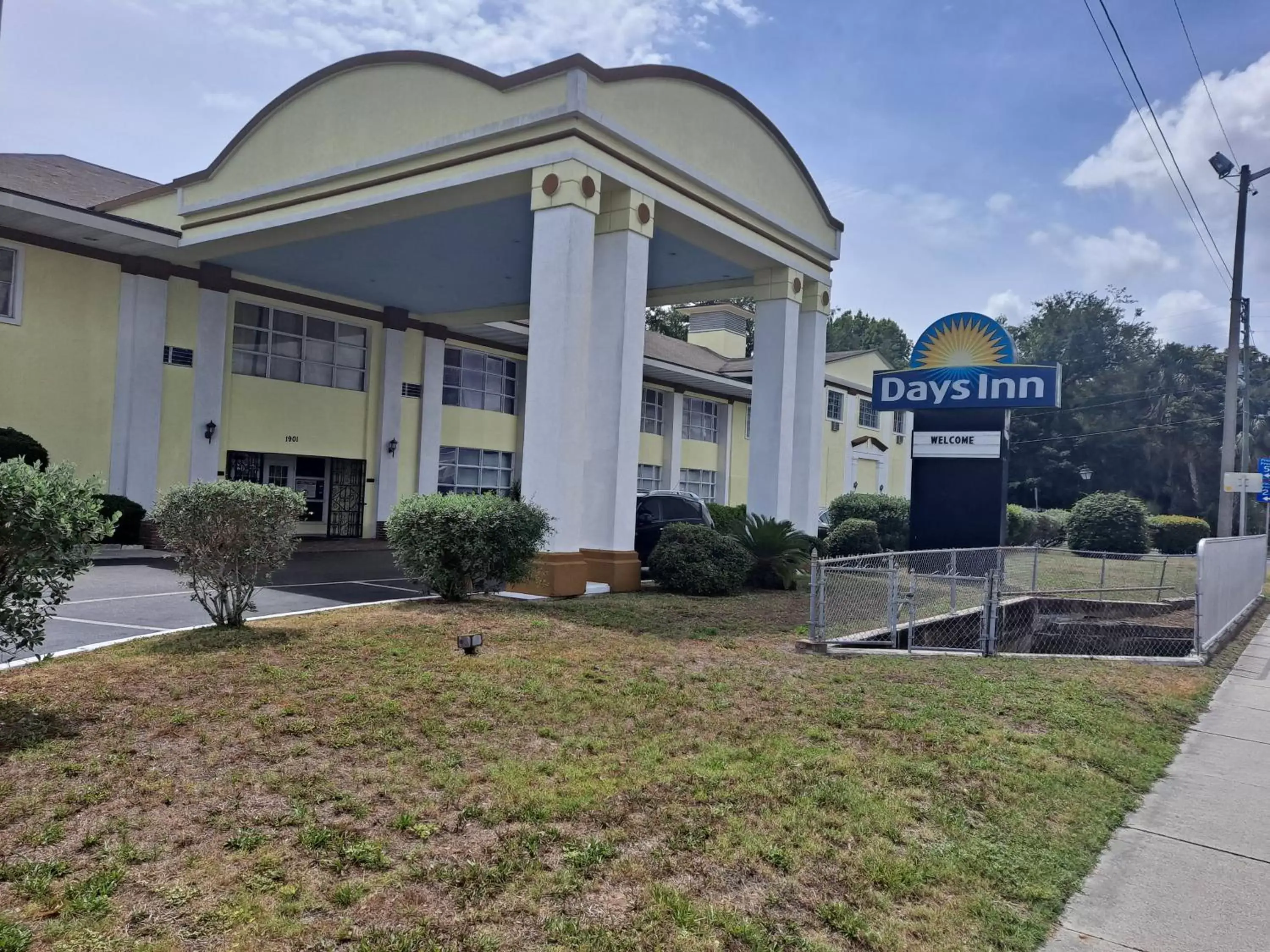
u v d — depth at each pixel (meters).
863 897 3.77
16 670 6.07
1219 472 54.84
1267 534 21.73
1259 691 8.48
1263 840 4.79
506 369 25.06
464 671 6.59
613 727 5.72
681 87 12.84
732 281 17.50
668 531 12.51
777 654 8.34
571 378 10.95
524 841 3.98
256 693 5.71
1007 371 16.55
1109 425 57.94
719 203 13.73
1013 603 12.12
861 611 9.66
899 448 40.16
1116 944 3.64
